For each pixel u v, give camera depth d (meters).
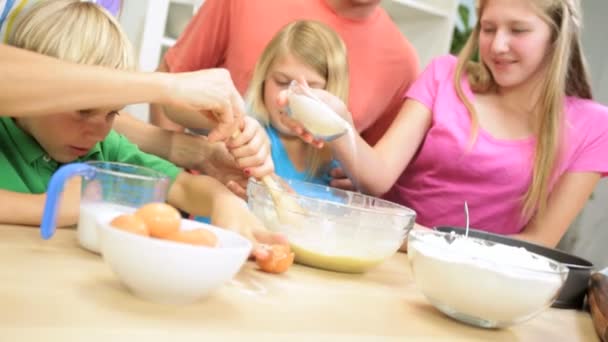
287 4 1.75
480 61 1.55
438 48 2.70
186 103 0.86
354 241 0.91
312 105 1.09
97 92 0.79
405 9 2.65
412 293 0.90
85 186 0.77
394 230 0.93
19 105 0.76
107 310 0.56
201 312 0.62
